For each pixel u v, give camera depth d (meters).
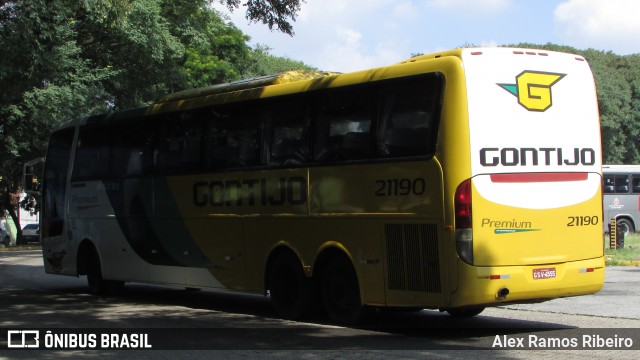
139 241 14.96
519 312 12.32
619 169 35.97
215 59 44.66
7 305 14.58
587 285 10.03
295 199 11.59
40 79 20.88
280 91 11.96
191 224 13.66
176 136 14.13
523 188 9.59
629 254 23.97
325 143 11.14
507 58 9.73
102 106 31.00
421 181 9.70
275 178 11.95
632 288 15.24
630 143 60.03
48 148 18.06
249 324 11.49
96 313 13.22
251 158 12.44
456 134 9.37
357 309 10.77
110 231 15.82
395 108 10.14
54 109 28.64
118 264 15.62
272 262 12.09
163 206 14.34
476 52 9.59
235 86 13.12
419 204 9.71
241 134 12.69
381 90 10.36
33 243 58.47
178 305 14.36
